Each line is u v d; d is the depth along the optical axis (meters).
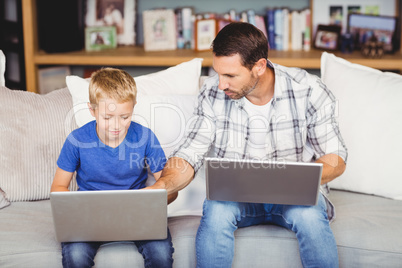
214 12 3.27
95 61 2.99
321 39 3.15
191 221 1.75
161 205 1.46
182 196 1.82
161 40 3.15
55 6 2.96
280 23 3.12
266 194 1.50
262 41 1.58
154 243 1.56
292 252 1.64
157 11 3.12
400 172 1.84
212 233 1.56
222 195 1.53
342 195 1.90
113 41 3.18
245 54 1.55
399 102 1.87
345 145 1.78
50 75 3.14
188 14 3.14
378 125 1.86
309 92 1.73
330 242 1.53
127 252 1.59
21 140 1.85
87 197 1.44
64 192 1.44
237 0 3.24
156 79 1.99
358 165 1.87
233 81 1.60
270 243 1.64
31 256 1.58
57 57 2.98
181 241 1.65
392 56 3.03
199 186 1.84
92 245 1.57
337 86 1.94
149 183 1.81
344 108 1.90
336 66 1.97
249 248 1.64
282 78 1.72
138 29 3.32
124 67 3.37
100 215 1.47
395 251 1.59
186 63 2.05
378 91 1.89
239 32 1.56
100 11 3.19
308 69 3.30
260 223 1.73
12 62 3.07
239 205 1.63
